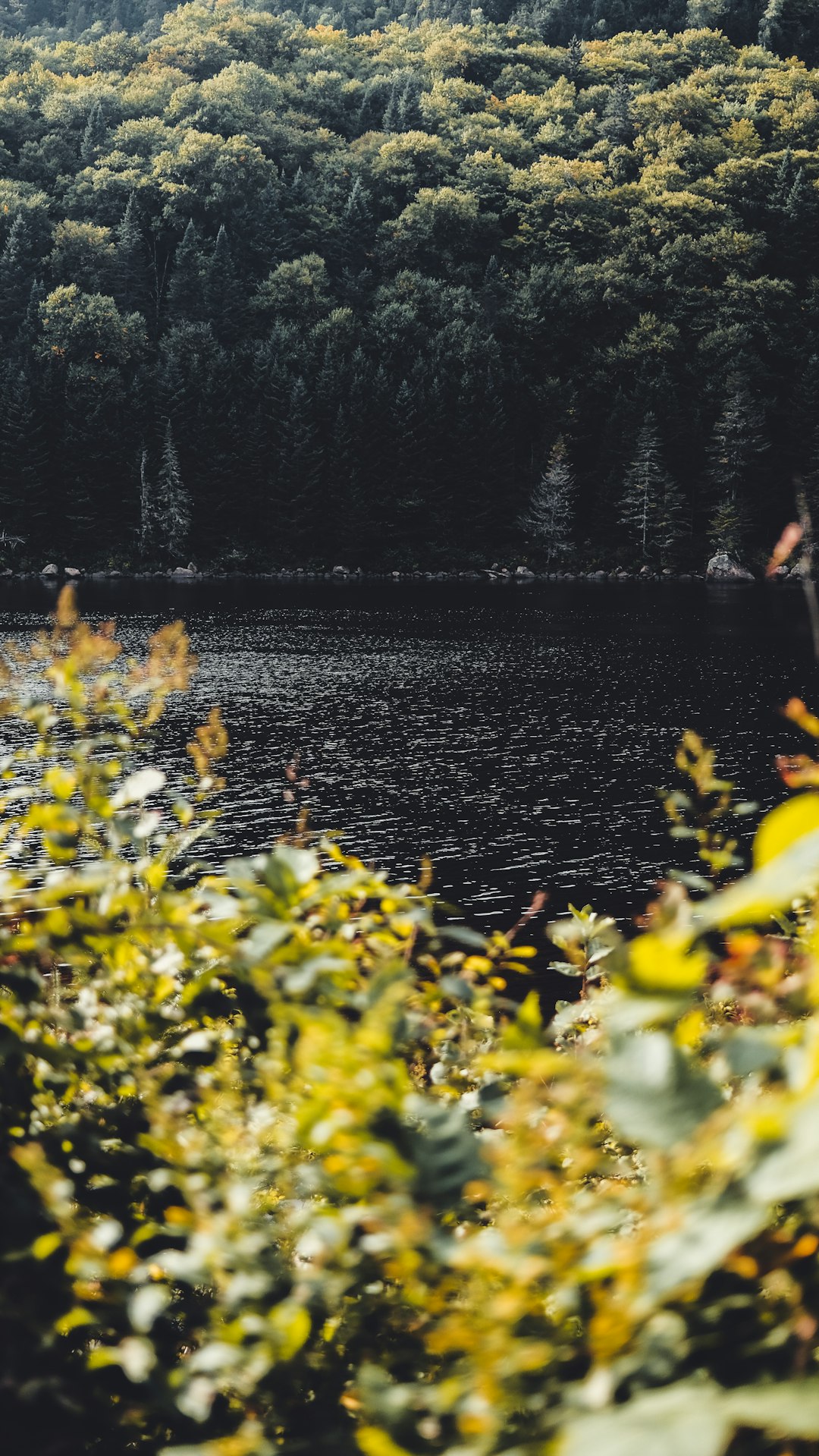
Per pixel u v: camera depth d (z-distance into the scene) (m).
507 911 19.31
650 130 132.00
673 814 2.77
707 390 103.12
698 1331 0.89
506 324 110.62
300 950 1.58
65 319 99.31
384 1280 1.47
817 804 0.70
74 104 132.50
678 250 111.19
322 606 76.69
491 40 165.00
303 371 102.44
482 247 121.38
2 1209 1.63
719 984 1.36
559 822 25.30
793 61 153.00
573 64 159.25
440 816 25.84
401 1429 1.06
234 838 23.09
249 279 117.44
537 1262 0.93
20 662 2.49
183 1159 1.53
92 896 2.05
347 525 98.50
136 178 120.00
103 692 2.47
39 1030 1.91
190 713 39.00
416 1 193.38
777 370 108.94
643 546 100.62
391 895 2.06
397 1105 1.11
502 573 99.75
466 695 43.25
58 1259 1.61
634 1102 0.82
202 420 97.88
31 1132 1.82
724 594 87.69
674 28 177.75
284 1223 1.49
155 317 113.81
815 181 115.25
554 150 138.62
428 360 104.12
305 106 146.75
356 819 25.38
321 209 123.75
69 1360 1.62
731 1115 0.76
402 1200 1.08
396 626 65.81
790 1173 0.66
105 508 97.44
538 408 105.62
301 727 36.88
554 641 59.56
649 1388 0.86
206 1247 1.31
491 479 100.06
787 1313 0.88
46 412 95.00
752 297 108.81
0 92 136.50
